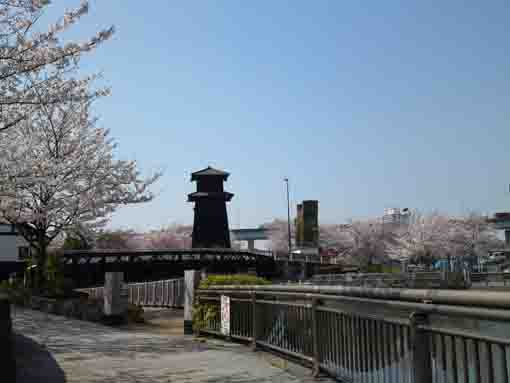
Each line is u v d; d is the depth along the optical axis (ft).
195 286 50.34
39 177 57.06
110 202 82.89
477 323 14.14
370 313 21.11
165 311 100.83
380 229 327.06
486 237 307.17
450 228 301.84
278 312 32.96
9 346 22.16
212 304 47.29
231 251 180.86
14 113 50.34
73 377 28.60
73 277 129.70
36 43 41.50
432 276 136.36
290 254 223.92
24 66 41.45
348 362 23.48
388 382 19.66
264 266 200.03
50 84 45.73
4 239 171.83
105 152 83.66
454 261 231.09
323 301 26.53
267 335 34.91
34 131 75.82
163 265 156.35
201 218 247.09
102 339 46.14
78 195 79.05
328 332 25.76
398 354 18.88
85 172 78.59
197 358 34.60
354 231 325.62
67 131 78.89
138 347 40.73
